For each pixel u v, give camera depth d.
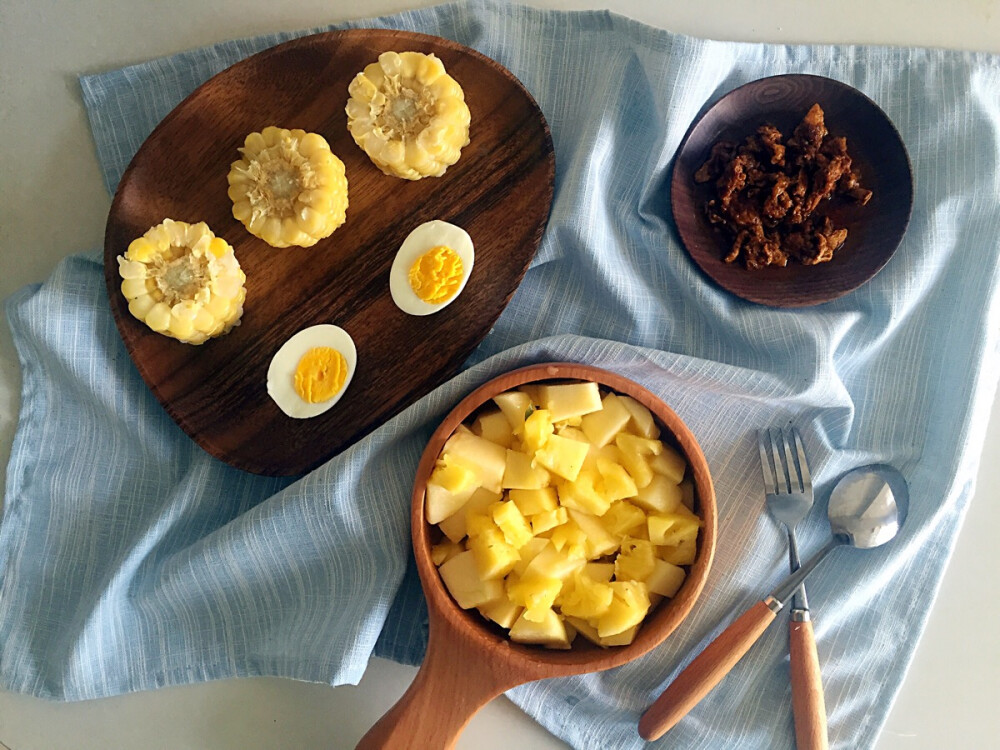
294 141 0.40
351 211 0.42
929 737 0.44
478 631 0.37
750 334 0.42
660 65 0.41
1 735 0.45
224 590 0.44
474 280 0.42
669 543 0.38
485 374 0.41
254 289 0.42
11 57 0.45
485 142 0.42
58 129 0.45
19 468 0.44
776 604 0.40
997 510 0.44
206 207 0.42
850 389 0.44
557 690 0.43
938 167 0.43
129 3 0.44
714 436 0.44
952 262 0.43
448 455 0.38
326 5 0.45
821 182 0.41
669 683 0.43
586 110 0.43
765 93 0.41
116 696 0.45
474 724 0.44
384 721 0.39
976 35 0.44
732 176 0.41
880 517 0.42
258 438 0.43
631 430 0.39
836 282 0.42
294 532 0.42
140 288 0.40
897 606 0.43
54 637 0.45
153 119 0.44
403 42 0.41
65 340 0.43
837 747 0.42
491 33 0.43
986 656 0.44
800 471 0.42
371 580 0.42
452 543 0.40
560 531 0.39
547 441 0.38
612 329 0.44
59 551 0.45
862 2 0.44
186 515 0.44
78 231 0.45
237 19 0.44
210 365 0.42
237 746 0.44
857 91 0.41
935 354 0.43
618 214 0.43
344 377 0.42
